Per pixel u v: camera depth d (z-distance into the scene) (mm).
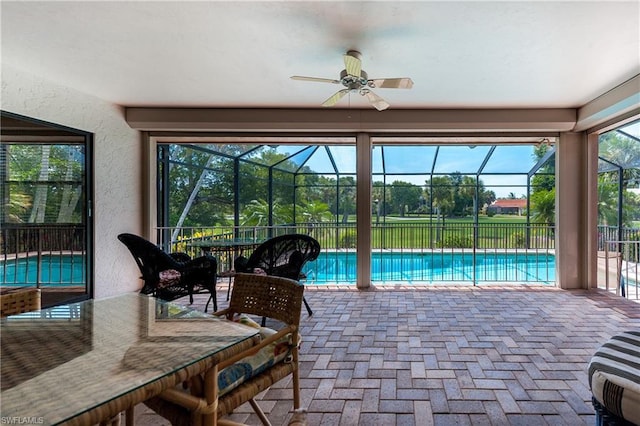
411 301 4176
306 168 8445
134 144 4762
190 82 3660
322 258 7172
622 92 3562
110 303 1595
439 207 7938
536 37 2600
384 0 2156
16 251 3482
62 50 2881
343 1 2172
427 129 4602
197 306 4059
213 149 6711
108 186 4324
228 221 7113
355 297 4379
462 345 2832
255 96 4133
